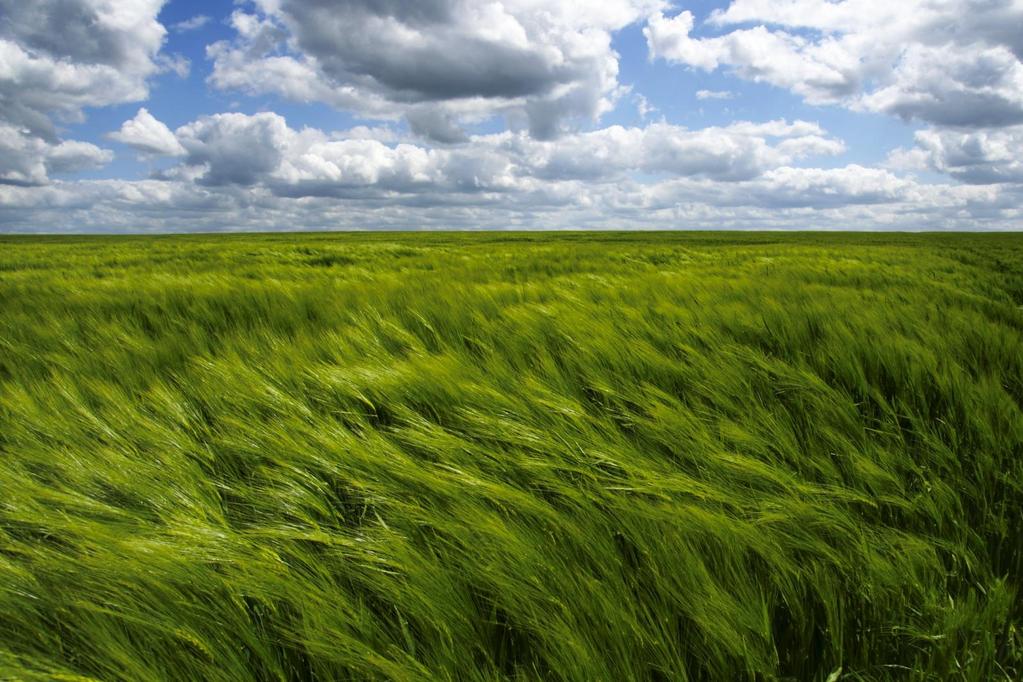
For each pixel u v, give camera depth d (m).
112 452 1.73
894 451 1.89
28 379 2.80
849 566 1.29
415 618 1.15
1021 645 1.17
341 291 5.68
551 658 1.03
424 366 2.43
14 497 1.50
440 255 15.53
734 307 3.87
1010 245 32.72
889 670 1.14
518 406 2.04
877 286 6.99
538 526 1.38
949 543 1.39
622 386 2.34
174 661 1.07
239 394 2.24
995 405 2.06
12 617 1.15
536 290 5.39
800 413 2.17
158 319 4.64
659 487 1.52
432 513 1.42
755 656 1.05
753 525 1.36
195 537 1.33
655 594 1.24
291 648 1.14
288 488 1.65
